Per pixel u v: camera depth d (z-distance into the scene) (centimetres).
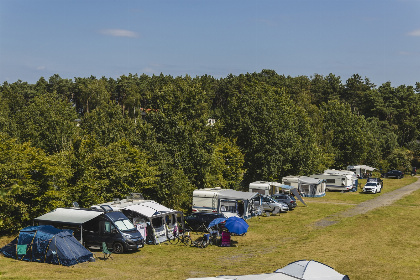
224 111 6150
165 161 3600
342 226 3638
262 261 2431
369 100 14625
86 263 2275
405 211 4494
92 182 3097
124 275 2033
